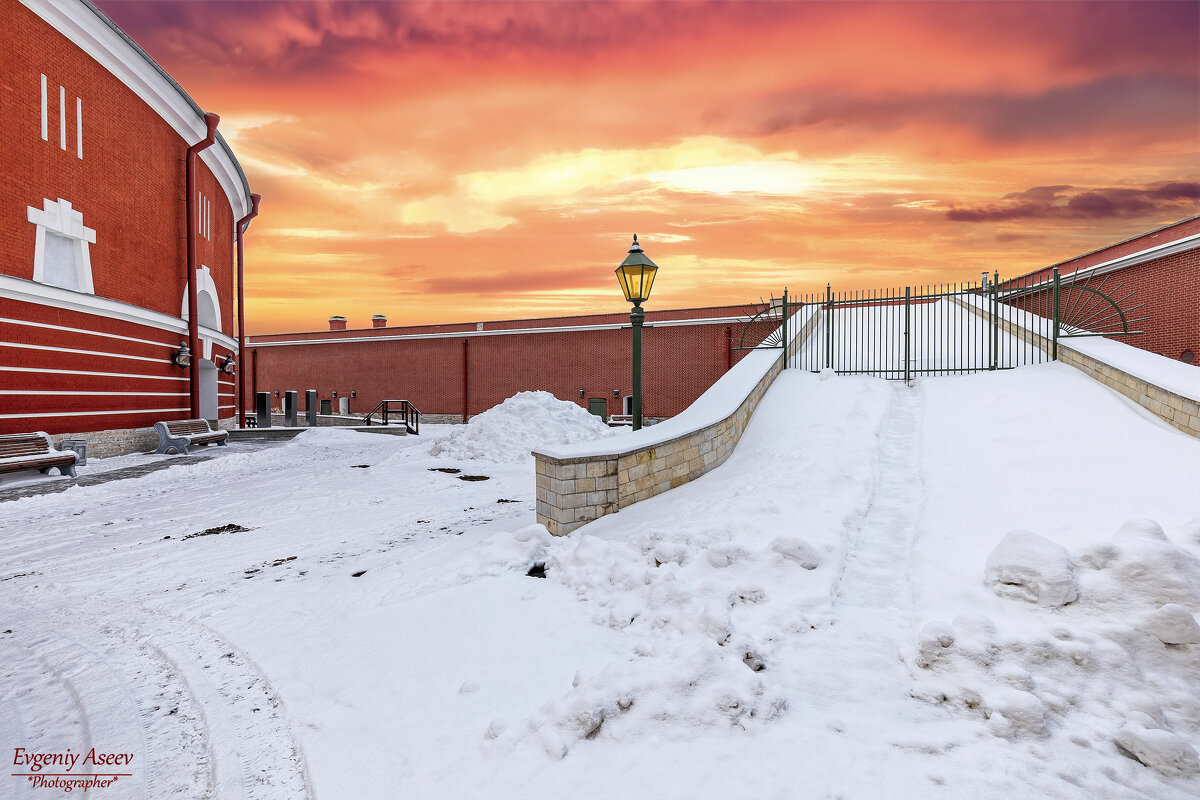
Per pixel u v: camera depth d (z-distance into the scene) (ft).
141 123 53.52
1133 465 21.54
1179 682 9.95
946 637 10.85
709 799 7.82
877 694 10.32
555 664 11.99
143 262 53.78
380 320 122.01
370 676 11.89
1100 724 9.26
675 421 27.58
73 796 8.71
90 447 47.01
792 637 12.46
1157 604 11.21
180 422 55.06
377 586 17.44
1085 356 32.94
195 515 28.37
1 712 11.21
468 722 10.03
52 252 44.60
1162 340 41.45
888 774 8.19
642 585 14.88
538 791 8.16
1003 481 21.56
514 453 49.03
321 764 8.99
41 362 42.42
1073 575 12.20
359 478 39.45
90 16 44.47
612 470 22.15
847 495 20.97
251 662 12.84
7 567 20.33
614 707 9.73
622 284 26.43
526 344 98.12
